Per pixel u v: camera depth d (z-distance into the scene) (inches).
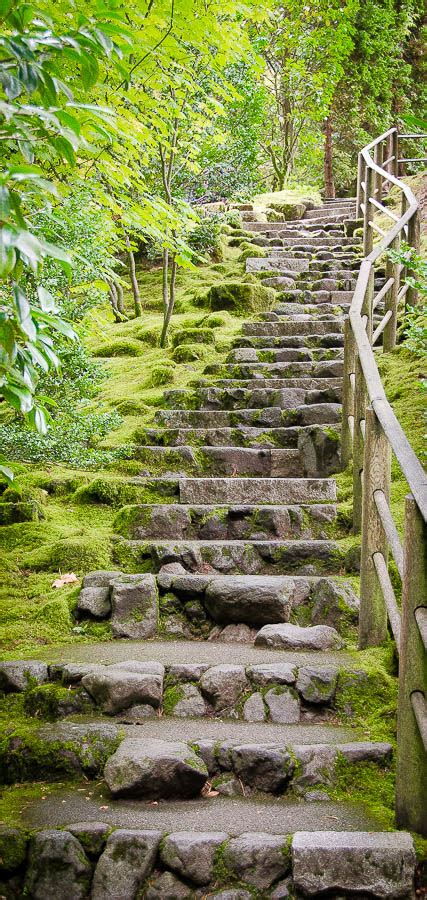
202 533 163.0
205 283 340.2
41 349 67.3
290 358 242.2
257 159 539.5
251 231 412.5
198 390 222.2
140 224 152.2
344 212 469.7
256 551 151.6
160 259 380.2
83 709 109.3
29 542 159.9
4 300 66.6
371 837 81.6
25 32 67.1
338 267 327.0
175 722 107.1
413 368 211.6
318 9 503.8
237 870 81.5
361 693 110.0
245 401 217.0
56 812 89.4
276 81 530.3
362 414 155.3
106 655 122.0
